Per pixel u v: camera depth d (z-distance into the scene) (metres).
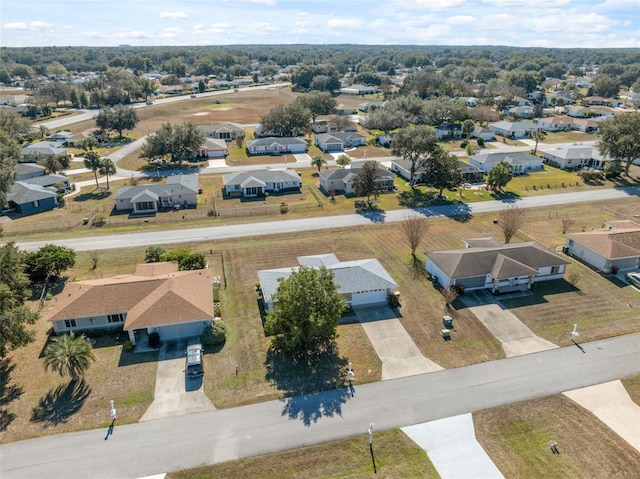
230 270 54.03
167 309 40.62
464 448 30.09
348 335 41.88
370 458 29.25
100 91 183.25
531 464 28.91
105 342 40.72
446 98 154.75
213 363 38.06
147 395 34.47
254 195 82.50
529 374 37.03
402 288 50.16
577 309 46.19
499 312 45.62
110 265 55.34
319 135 126.06
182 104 192.25
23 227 66.62
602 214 72.75
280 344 39.03
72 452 29.53
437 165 78.38
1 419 31.95
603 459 29.27
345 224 68.69
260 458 29.20
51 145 110.06
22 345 36.84
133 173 96.31
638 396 34.75
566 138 131.38
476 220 70.25
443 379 36.44
